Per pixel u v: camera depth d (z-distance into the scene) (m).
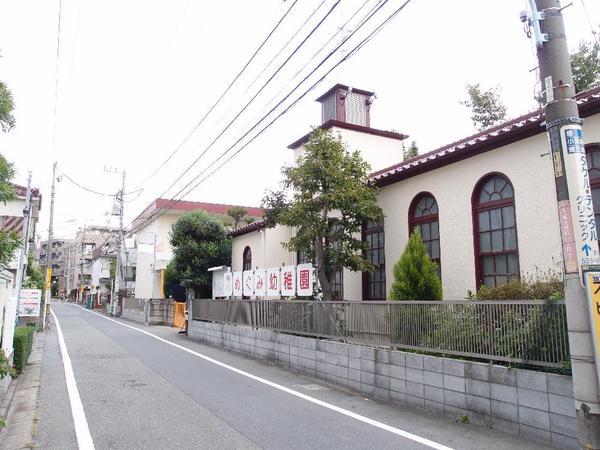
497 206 9.64
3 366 5.60
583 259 4.48
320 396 8.16
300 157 12.05
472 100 20.66
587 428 4.31
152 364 11.69
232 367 11.27
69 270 87.81
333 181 11.41
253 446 5.52
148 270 34.62
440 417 6.72
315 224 11.59
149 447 5.50
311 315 10.51
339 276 14.24
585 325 4.42
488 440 5.63
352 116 18.11
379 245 12.70
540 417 5.46
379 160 17.48
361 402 7.73
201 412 7.05
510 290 7.48
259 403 7.62
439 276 10.77
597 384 4.30
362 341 8.72
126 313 34.03
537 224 8.71
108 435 5.96
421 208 11.59
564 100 4.76
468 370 6.42
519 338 5.89
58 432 6.11
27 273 21.38
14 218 18.50
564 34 4.92
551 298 6.31
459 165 10.51
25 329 11.77
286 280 12.52
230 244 22.62
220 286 17.59
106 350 14.48
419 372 7.20
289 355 10.97
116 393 8.36
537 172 8.79
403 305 7.84
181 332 20.14
